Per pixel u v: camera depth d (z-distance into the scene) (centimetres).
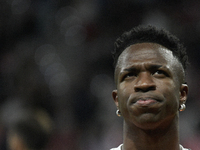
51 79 1602
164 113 402
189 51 1495
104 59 1579
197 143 1222
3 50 1728
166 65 418
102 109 1409
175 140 438
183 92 445
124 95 417
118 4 1678
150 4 1633
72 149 1291
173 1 1609
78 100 1489
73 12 1759
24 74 804
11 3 1809
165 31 465
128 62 429
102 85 1510
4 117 1172
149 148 432
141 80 407
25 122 689
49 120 762
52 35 1739
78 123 1402
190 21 1560
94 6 1736
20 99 757
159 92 400
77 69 1606
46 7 1789
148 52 429
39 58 1662
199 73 1438
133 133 438
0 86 1515
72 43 1694
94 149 1300
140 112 397
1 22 1780
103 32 1661
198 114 1323
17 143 682
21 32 1759
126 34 474
